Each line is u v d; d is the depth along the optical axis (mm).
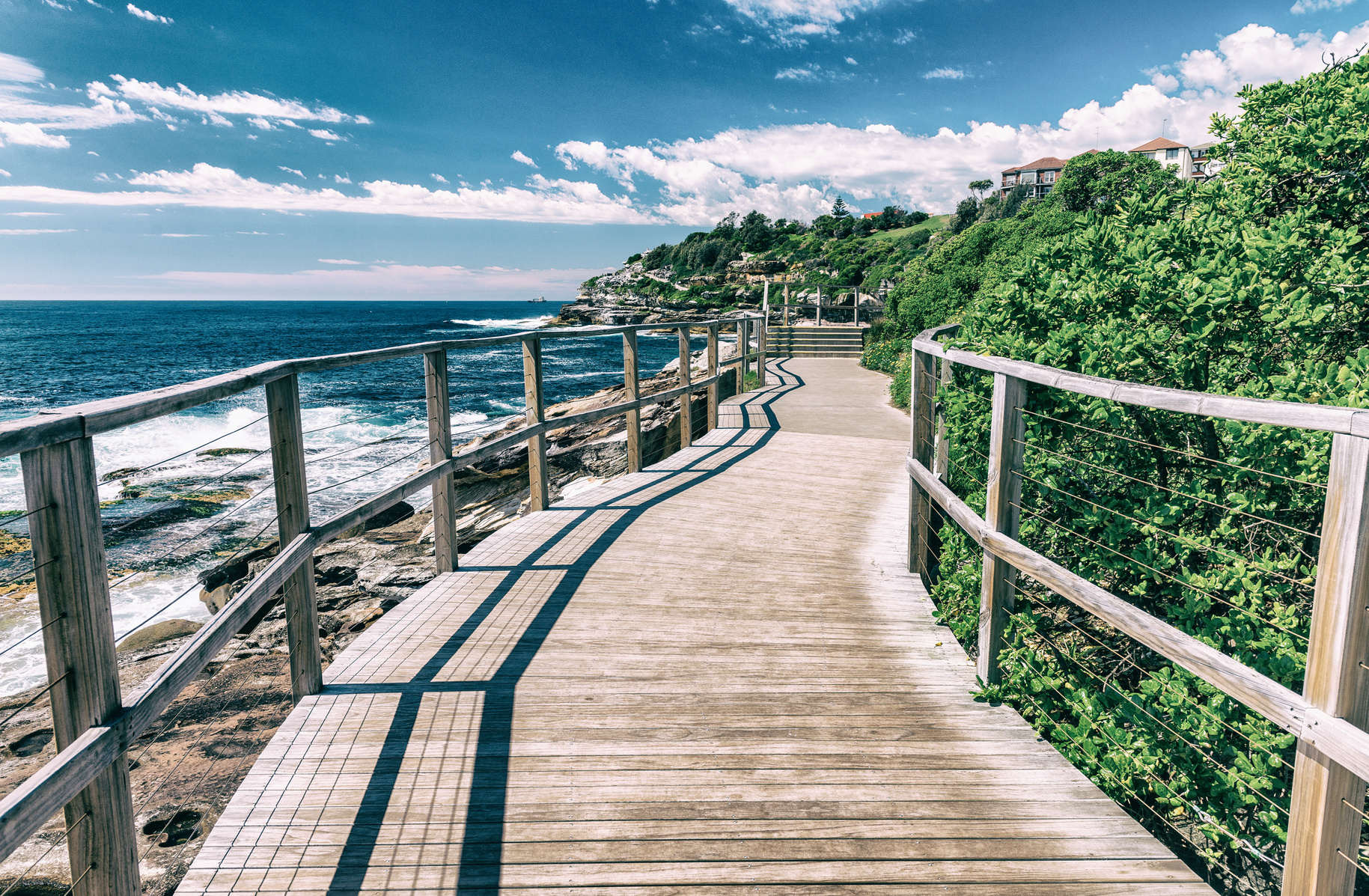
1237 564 2730
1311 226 3797
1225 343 3256
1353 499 1368
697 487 6262
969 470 4082
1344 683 1404
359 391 32906
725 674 3074
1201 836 2941
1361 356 2730
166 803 4875
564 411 14836
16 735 6281
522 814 2203
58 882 4469
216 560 11539
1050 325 3854
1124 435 3322
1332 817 1459
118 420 1553
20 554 12406
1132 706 2807
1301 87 4449
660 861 2025
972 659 3254
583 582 4090
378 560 9758
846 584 4121
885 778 2395
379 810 2217
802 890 1925
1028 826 2172
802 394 12047
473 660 3162
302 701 2814
